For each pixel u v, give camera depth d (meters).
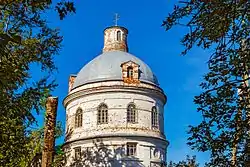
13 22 19.38
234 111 12.84
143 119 46.03
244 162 12.62
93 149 44.84
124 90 46.38
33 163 30.05
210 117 13.05
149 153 45.03
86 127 46.09
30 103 20.53
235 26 11.05
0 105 11.64
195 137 13.32
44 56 22.67
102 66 48.84
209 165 13.21
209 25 10.83
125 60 49.31
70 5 11.31
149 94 47.28
